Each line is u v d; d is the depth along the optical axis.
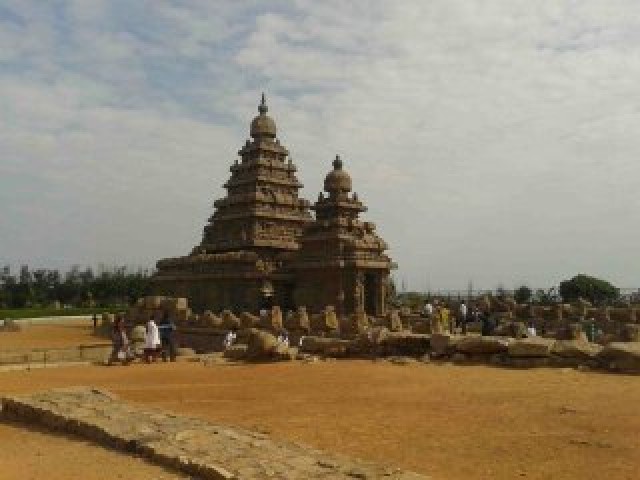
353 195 60.44
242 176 67.75
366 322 38.81
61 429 14.64
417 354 27.00
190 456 11.13
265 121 69.00
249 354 29.86
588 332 40.09
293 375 23.23
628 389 17.91
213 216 68.50
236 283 59.91
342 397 18.16
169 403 18.27
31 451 12.95
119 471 11.09
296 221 66.44
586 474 10.55
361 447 12.52
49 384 23.52
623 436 12.84
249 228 63.97
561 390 18.02
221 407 17.39
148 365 30.64
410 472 10.06
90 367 31.03
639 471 10.62
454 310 57.25
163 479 10.48
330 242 56.47
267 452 11.33
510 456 11.69
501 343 24.09
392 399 17.55
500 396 17.44
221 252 65.75
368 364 25.42
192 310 63.44
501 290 84.50
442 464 11.27
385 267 56.78
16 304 124.44
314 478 9.68
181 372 26.44
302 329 41.06
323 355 29.41
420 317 46.84
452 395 17.86
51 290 136.50
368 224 59.47
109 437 13.02
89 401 16.34
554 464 11.14
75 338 64.31
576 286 75.88
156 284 70.75
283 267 59.44
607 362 21.64
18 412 16.48
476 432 13.48
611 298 74.38
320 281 56.25
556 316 49.84
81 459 12.07
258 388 20.56
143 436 12.67
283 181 67.44
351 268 55.00
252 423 15.02
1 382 24.33
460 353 25.19
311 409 16.56
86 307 117.25
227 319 48.16
